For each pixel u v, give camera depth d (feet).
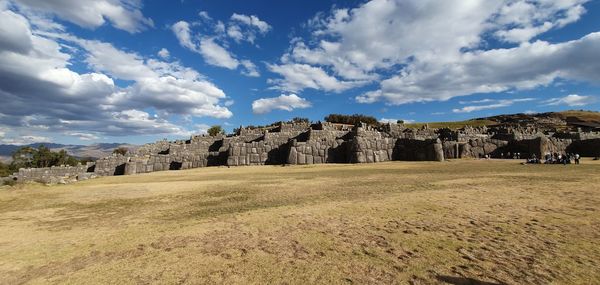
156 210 42.29
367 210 36.42
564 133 169.17
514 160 119.44
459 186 52.75
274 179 75.20
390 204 39.22
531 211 33.76
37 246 27.27
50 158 248.52
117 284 18.98
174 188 63.72
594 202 37.04
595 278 17.63
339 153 136.77
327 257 22.31
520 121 328.08
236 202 45.93
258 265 21.18
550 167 84.48
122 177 105.70
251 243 26.04
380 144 136.36
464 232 27.14
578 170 73.67
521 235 25.85
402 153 137.90
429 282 17.89
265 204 43.06
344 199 44.06
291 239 26.73
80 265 22.49
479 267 19.69
